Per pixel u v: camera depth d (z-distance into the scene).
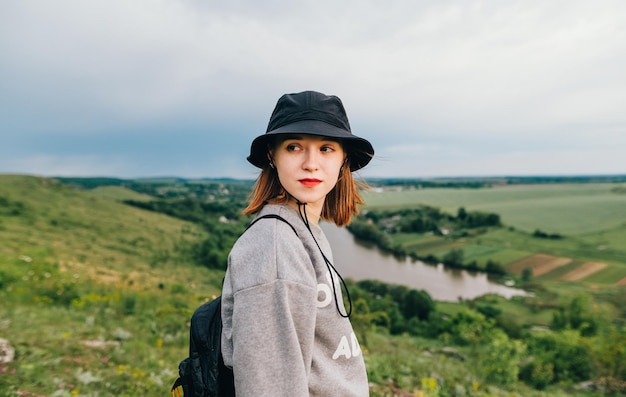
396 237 135.62
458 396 7.07
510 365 10.76
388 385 6.57
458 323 32.62
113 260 62.66
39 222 84.88
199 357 1.10
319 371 0.99
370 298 41.12
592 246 114.38
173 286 29.91
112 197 160.50
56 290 11.37
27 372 4.48
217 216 131.25
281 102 1.14
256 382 0.86
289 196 1.16
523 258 105.12
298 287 0.93
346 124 1.15
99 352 5.72
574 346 18.09
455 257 105.88
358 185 1.42
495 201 199.12
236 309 0.92
